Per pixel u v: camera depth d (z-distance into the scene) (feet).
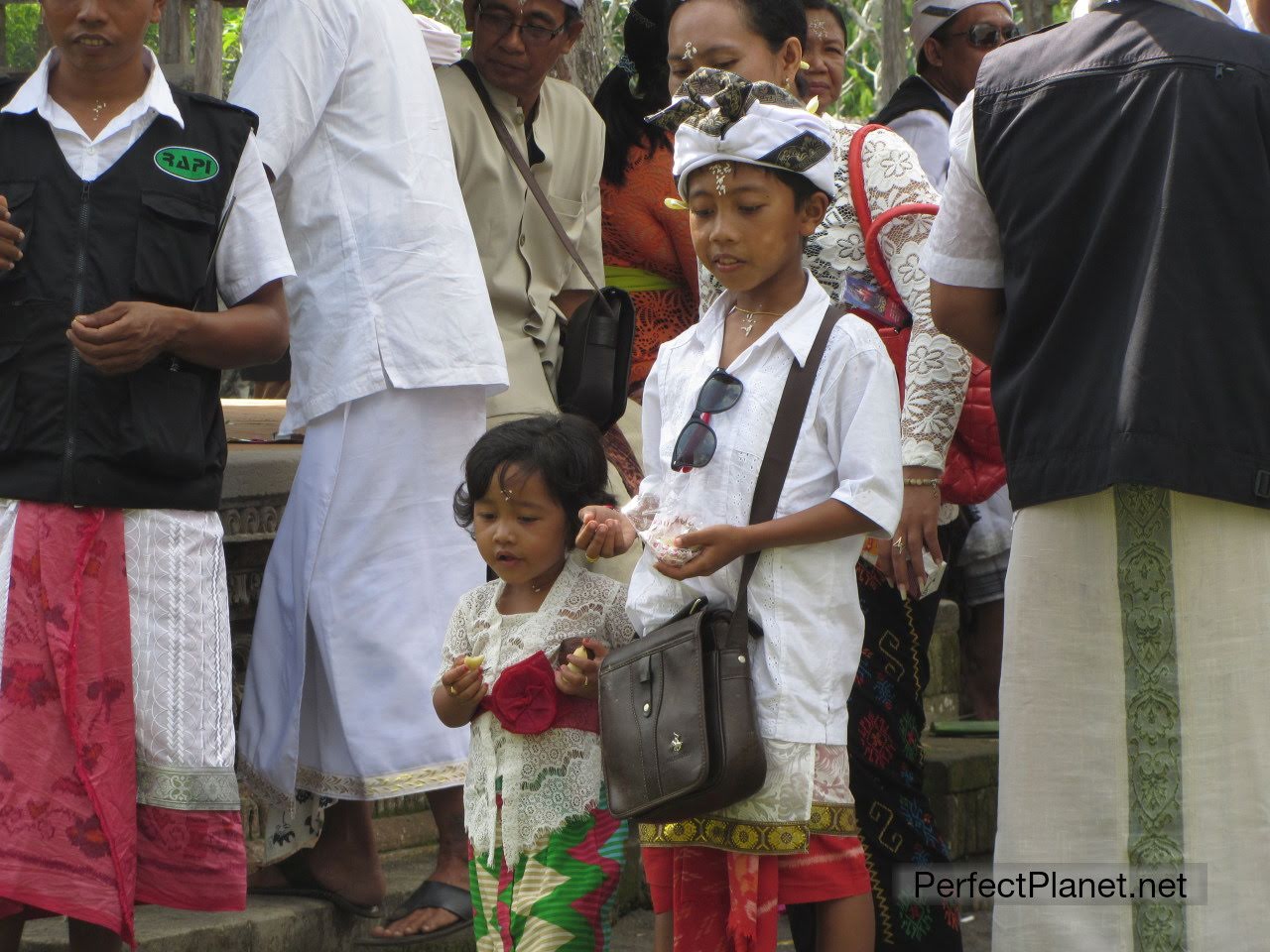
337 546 22.33
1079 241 15.88
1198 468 14.92
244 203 19.60
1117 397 15.25
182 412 18.67
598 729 18.47
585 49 38.14
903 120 30.04
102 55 18.29
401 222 22.50
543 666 18.45
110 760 18.15
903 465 19.57
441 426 22.86
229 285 19.66
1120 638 15.67
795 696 16.44
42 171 18.33
